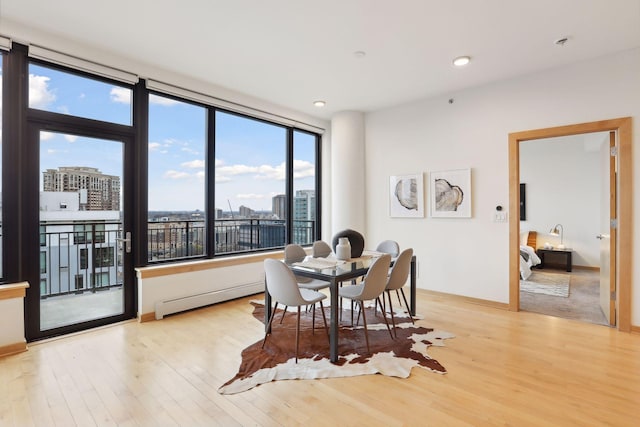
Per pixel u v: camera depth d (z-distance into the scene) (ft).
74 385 6.98
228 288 13.44
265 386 7.00
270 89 13.43
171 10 8.02
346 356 8.36
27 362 8.00
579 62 10.80
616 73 10.18
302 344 9.16
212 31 9.01
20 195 8.95
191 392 6.75
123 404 6.34
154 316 11.19
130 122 11.16
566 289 15.62
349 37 9.32
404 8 7.91
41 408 6.19
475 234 13.17
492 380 7.24
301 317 11.51
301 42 9.61
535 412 6.11
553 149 22.06
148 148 11.53
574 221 21.48
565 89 11.08
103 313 10.80
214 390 6.84
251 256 14.33
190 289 12.23
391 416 6.00
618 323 10.18
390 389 6.89
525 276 17.69
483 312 11.98
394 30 8.93
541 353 8.56
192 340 9.42
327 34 9.16
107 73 10.18
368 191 16.63
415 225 14.97
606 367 7.82
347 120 16.33
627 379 7.27
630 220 9.95
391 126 15.75
